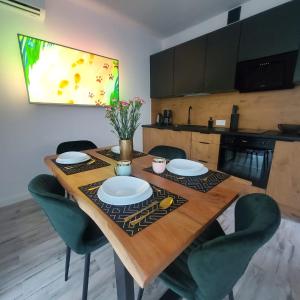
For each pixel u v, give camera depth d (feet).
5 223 5.75
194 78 8.87
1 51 6.11
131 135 4.37
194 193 2.84
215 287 1.99
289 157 5.84
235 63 7.37
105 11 8.29
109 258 4.49
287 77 6.30
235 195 2.81
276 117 7.37
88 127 8.75
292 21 5.83
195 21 9.16
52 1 6.86
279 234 5.31
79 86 7.95
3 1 5.59
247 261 2.15
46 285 3.76
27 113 6.95
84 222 2.66
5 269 4.10
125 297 2.38
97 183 3.21
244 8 7.71
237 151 7.11
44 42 6.79
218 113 9.23
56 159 4.54
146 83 10.97
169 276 2.44
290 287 3.74
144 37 10.33
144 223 2.09
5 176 6.79
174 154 5.30
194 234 1.94
